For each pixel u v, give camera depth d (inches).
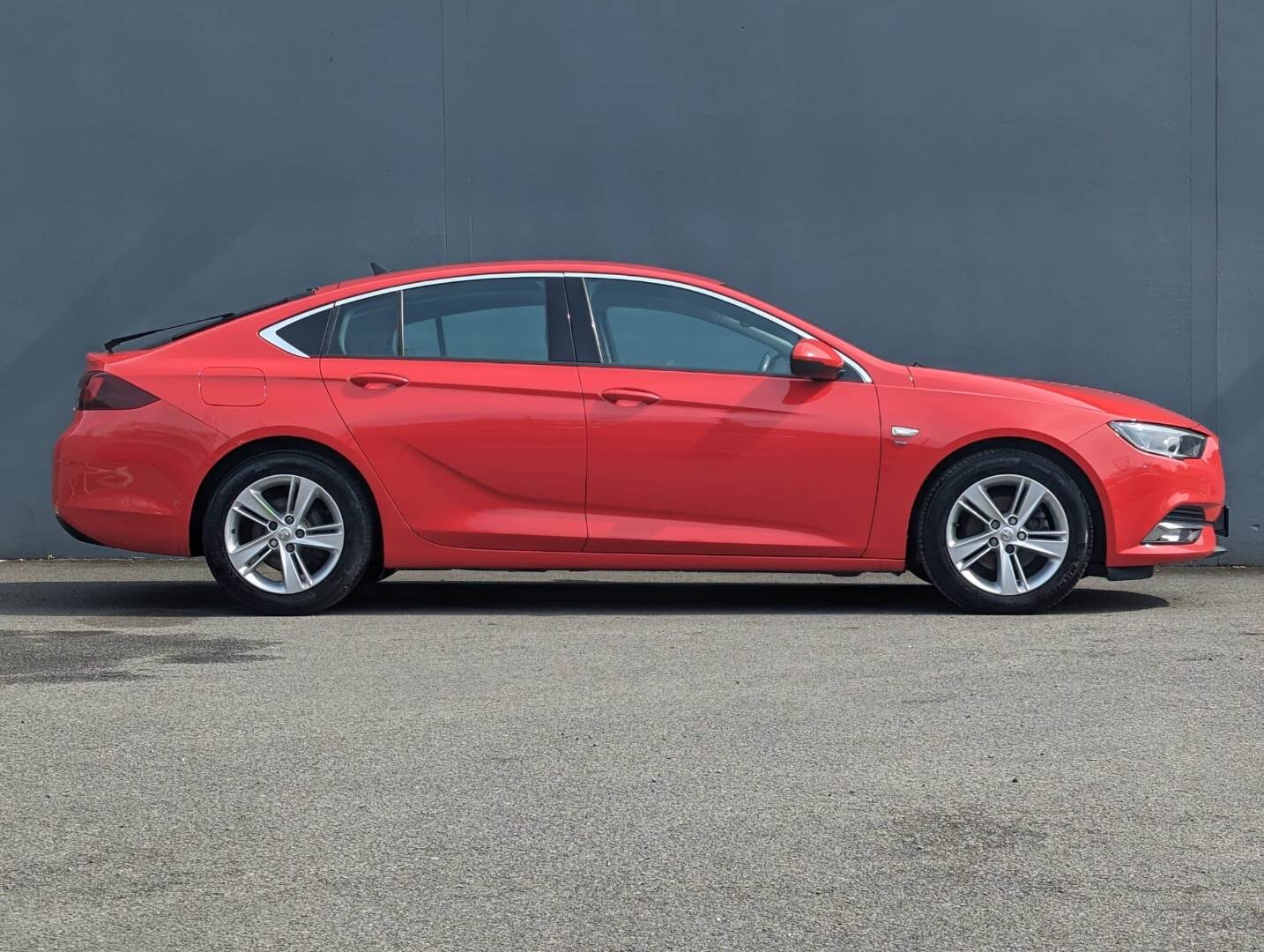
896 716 181.5
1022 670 209.0
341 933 114.5
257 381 259.8
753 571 262.7
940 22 353.1
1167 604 276.7
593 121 358.0
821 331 264.4
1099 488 258.2
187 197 358.9
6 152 358.9
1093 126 352.8
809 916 117.6
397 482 257.9
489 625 251.0
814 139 355.6
